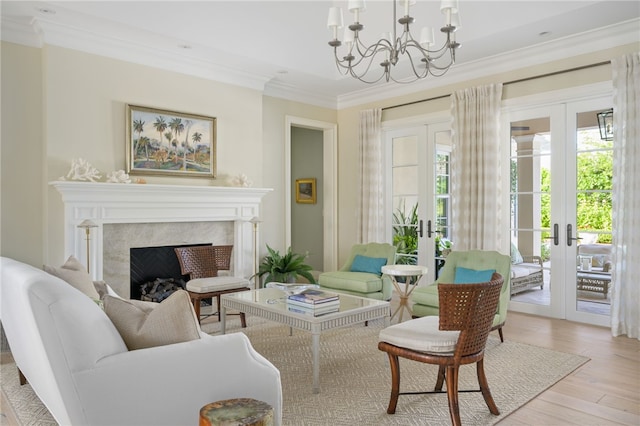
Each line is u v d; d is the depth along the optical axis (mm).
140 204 4367
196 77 4906
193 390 1734
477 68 5047
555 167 4570
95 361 1564
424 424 2352
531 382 2906
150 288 4555
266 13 4500
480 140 4914
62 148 4020
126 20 3938
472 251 3969
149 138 4520
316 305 3002
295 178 7645
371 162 6109
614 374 3051
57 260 4008
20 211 3973
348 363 3289
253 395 1875
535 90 4652
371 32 4910
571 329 4164
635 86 3855
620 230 3945
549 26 4051
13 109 3920
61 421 1946
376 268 4676
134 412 1615
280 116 6027
